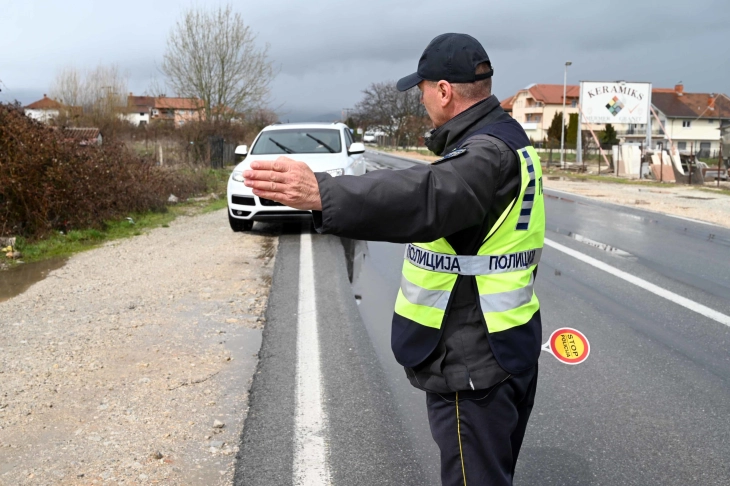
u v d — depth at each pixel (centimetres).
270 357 455
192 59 3120
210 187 1853
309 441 335
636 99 3238
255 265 773
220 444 331
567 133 5866
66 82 3978
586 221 1218
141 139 3197
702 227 1149
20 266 768
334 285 664
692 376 452
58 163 956
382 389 403
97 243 929
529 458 338
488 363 198
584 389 429
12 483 294
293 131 1123
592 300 650
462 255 198
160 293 631
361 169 1149
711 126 7675
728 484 314
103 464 310
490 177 186
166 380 412
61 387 399
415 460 321
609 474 322
